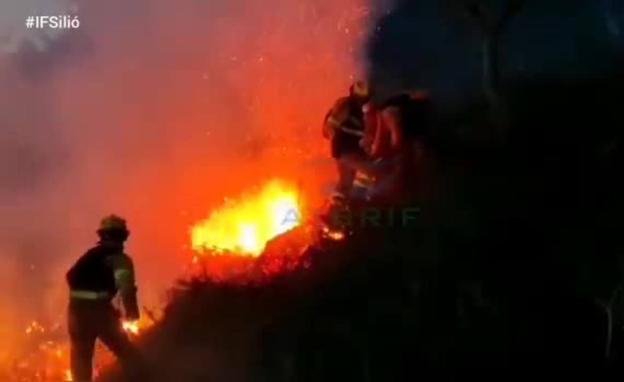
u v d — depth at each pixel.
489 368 14.42
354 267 15.60
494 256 15.51
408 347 14.59
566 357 14.48
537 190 16.52
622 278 15.09
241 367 14.90
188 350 15.17
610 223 15.90
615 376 14.33
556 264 15.36
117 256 14.59
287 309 15.23
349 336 14.76
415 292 15.10
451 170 16.92
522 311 14.83
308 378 14.61
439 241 15.74
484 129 17.83
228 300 15.58
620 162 17.05
